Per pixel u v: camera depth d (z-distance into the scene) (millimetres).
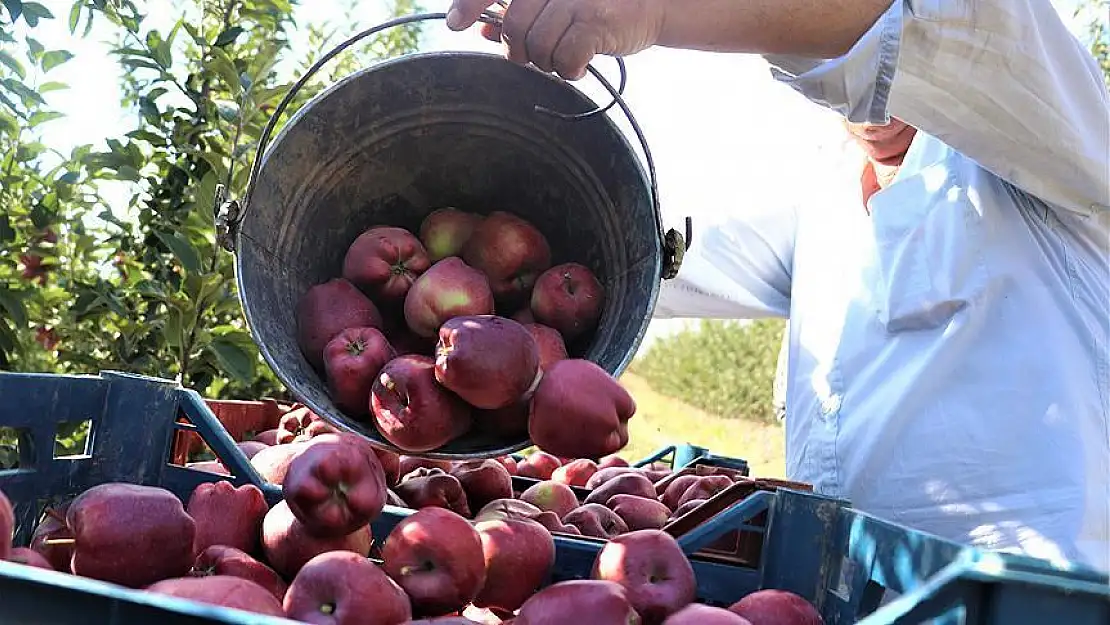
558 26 1573
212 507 1512
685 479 2100
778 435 14539
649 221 1674
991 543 2131
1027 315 2230
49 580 825
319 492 1366
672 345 17078
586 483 2406
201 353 3115
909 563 1187
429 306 1769
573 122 1752
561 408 1534
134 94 3379
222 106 3201
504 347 1539
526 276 1897
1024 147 2062
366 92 1733
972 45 1870
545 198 1915
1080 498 2074
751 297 3346
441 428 1547
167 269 3115
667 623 1221
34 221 3025
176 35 3242
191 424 1770
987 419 2197
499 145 1863
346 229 1905
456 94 1791
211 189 2902
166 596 806
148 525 1287
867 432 2344
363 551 1477
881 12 1810
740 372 15898
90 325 3234
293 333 1726
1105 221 2236
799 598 1349
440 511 1366
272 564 1464
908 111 2004
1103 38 5488
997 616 835
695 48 1743
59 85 3014
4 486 1545
